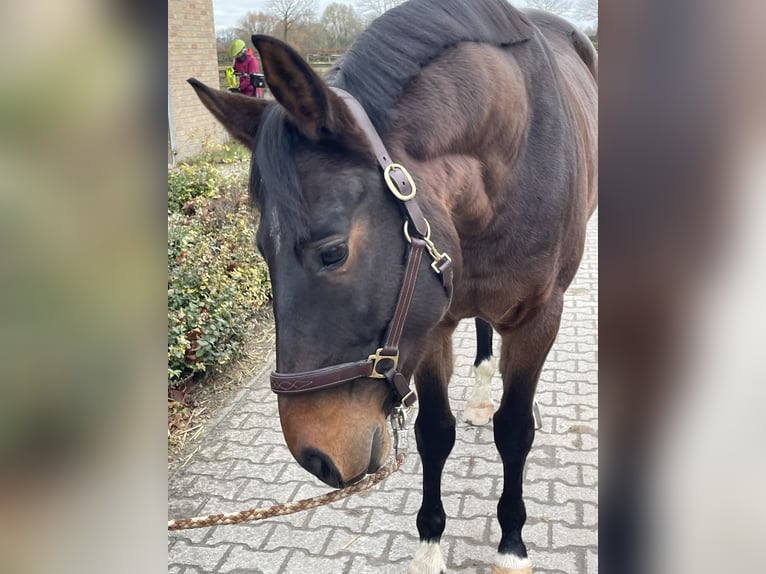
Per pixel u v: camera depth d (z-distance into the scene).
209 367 3.61
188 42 7.55
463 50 1.55
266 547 2.37
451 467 2.78
